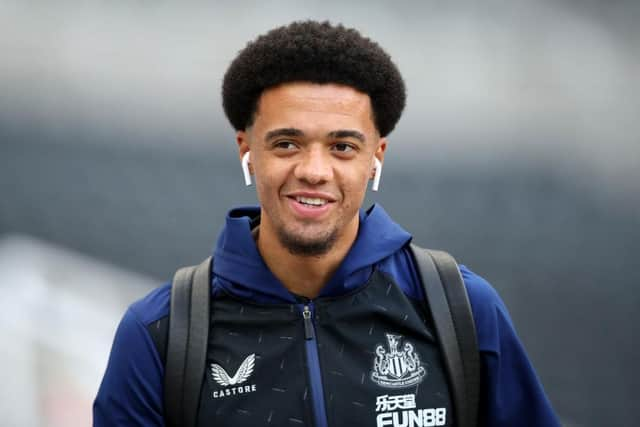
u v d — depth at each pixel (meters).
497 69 20.66
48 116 16.78
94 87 17.73
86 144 16.34
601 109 20.45
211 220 15.15
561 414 11.98
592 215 17.52
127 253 13.81
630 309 14.59
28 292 9.59
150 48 18.69
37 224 13.97
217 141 17.20
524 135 19.61
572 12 21.83
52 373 8.44
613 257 16.14
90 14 18.67
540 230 16.61
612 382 12.67
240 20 19.66
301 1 20.17
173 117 17.61
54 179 15.16
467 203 17.03
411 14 20.98
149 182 15.73
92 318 9.59
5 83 17.20
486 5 21.42
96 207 14.77
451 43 20.67
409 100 19.56
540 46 21.08
